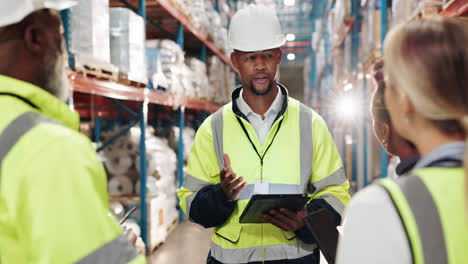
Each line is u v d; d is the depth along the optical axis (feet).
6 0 2.72
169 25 21.95
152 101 15.35
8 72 2.89
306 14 59.72
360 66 20.99
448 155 2.33
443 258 2.07
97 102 15.75
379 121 3.12
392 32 2.57
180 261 14.10
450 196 2.19
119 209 13.88
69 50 9.32
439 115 2.30
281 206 5.71
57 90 3.16
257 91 6.77
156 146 17.35
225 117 6.92
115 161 15.31
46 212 2.41
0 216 2.45
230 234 6.46
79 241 2.47
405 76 2.36
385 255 2.18
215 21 27.76
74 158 2.62
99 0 10.44
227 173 5.96
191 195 6.64
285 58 70.33
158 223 15.51
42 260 2.34
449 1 8.19
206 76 24.79
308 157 6.54
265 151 6.55
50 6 2.97
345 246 2.41
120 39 12.39
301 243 6.51
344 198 6.35
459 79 2.23
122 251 2.70
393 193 2.25
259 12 6.88
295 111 6.81
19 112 2.69
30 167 2.47
